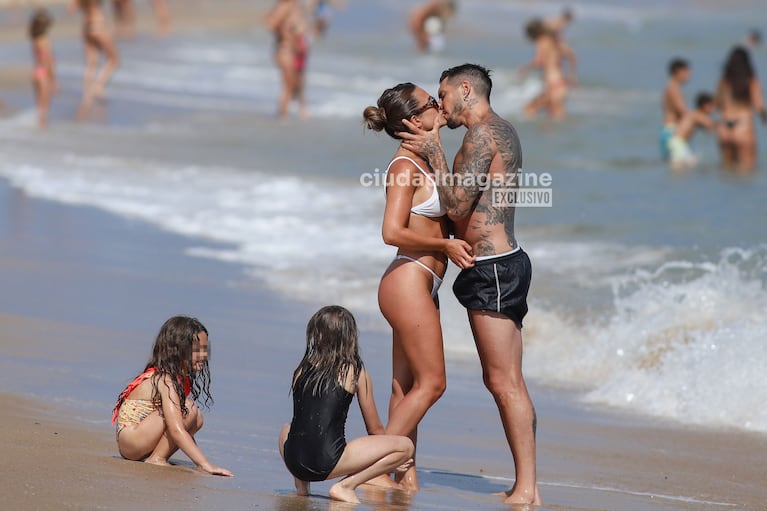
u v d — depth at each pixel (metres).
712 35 144.00
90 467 18.44
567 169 59.88
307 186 54.72
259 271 39.66
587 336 31.59
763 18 178.62
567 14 81.69
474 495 20.16
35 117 72.88
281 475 19.95
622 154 64.56
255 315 33.94
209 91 88.12
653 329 30.95
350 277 38.84
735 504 20.16
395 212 20.28
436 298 21.36
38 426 21.00
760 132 72.25
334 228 46.19
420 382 20.75
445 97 20.67
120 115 75.50
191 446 19.53
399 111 20.38
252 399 25.52
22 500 16.08
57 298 33.97
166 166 59.12
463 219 20.47
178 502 16.80
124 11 121.00
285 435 19.14
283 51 75.75
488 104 20.73
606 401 27.89
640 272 37.09
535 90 94.19
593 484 21.25
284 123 74.31
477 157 20.00
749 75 60.97
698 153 66.38
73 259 39.75
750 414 26.08
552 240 43.38
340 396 18.80
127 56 105.56
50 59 69.88
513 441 20.20
